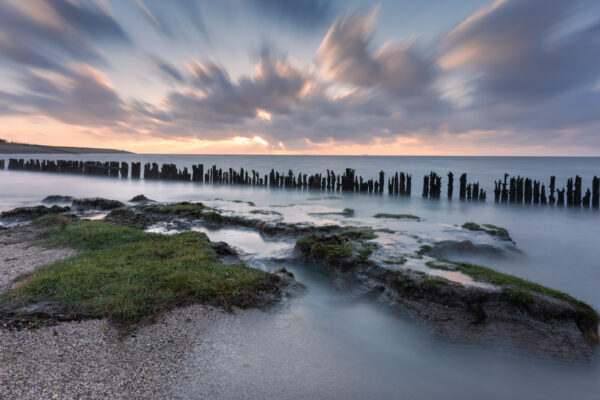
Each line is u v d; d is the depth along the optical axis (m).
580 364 5.27
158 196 32.00
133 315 5.84
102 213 18.69
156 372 4.52
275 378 4.60
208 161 145.75
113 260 8.70
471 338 5.81
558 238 16.12
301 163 127.19
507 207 26.34
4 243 10.93
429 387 4.69
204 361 4.87
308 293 7.99
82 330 5.37
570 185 26.84
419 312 6.58
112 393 4.00
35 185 38.59
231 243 12.69
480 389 4.74
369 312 7.06
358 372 4.90
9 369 4.25
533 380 4.98
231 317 6.28
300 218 15.46
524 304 6.09
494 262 10.69
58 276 7.28
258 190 37.62
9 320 5.49
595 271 10.87
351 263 8.78
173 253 9.73
